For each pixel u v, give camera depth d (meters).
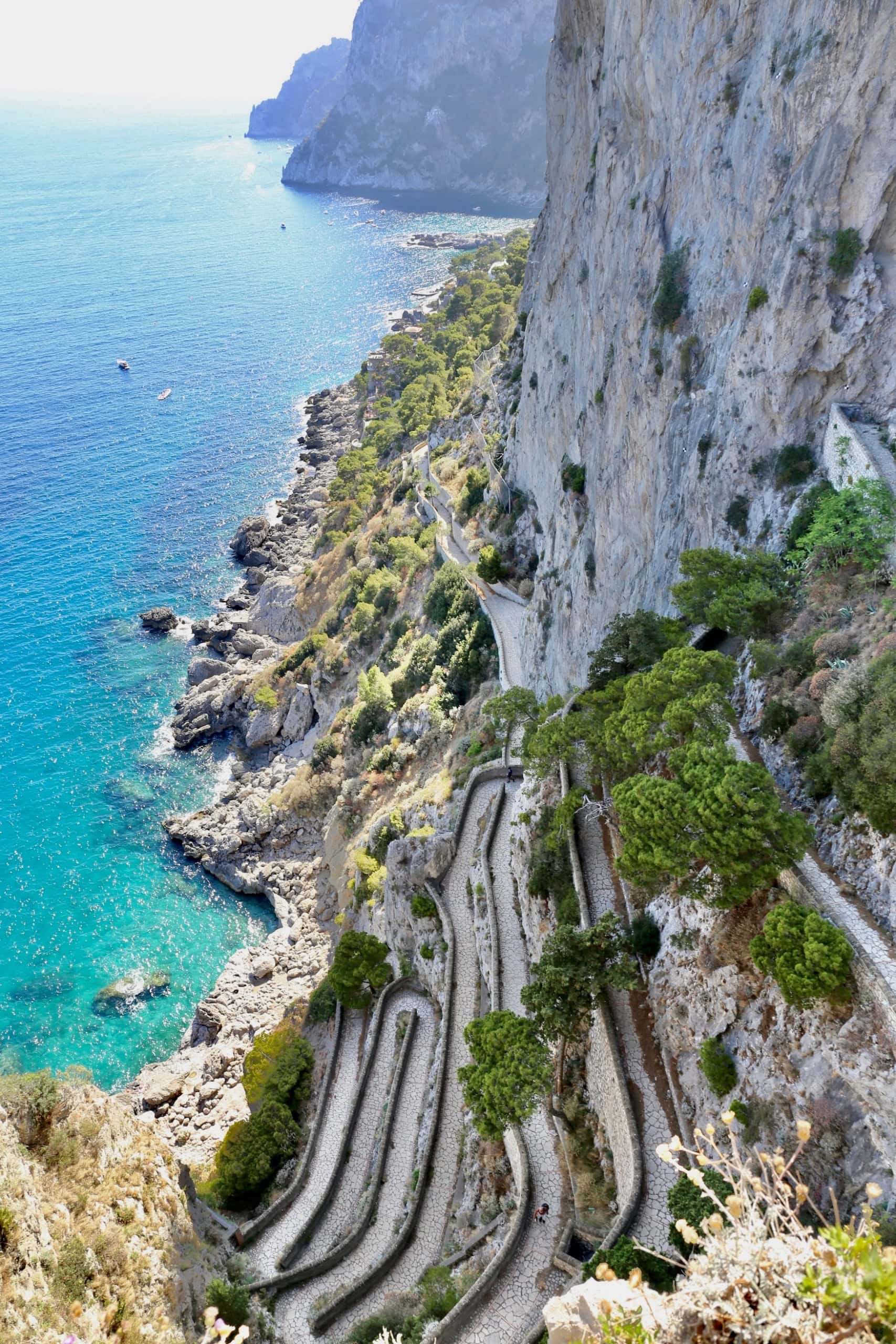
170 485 176.12
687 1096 32.44
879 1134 24.64
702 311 52.91
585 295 74.88
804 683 35.72
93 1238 29.88
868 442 41.78
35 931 88.88
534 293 113.62
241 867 94.62
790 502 46.09
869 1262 8.98
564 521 75.81
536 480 94.56
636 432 59.62
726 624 41.16
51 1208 29.89
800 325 44.94
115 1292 29.06
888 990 25.34
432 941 56.91
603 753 42.19
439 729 86.38
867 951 27.02
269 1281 40.25
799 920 28.00
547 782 51.75
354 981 58.94
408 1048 52.81
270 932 88.25
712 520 51.00
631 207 61.84
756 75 47.97
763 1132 27.88
